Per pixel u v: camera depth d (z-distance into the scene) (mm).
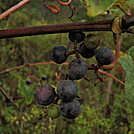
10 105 4984
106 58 853
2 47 5418
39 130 4910
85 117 5316
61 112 897
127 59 1028
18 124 4957
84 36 855
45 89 911
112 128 5301
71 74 852
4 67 5645
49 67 5629
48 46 5688
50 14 4535
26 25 5367
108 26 800
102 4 690
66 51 918
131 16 806
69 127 5156
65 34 4281
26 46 6020
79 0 994
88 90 5520
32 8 5016
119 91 5680
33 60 5996
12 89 5348
